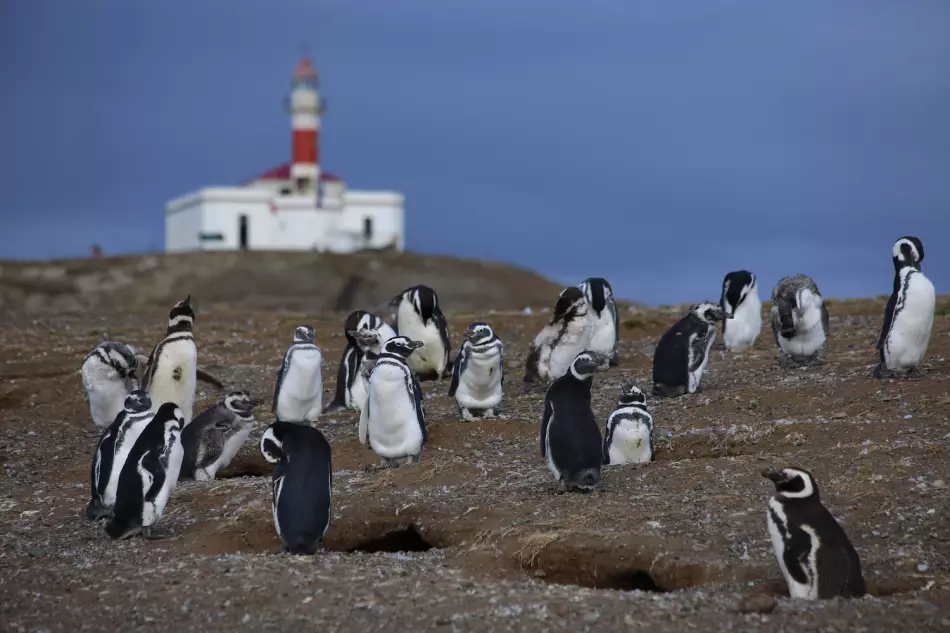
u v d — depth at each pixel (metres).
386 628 11.16
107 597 12.38
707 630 10.74
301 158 142.50
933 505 14.14
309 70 142.38
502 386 23.09
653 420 20.02
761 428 18.44
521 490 16.22
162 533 15.63
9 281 95.88
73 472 20.52
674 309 39.03
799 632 10.59
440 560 13.80
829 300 39.16
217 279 99.88
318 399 21.66
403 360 18.11
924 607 11.05
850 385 20.91
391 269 104.94
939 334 26.92
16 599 12.49
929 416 18.16
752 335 27.56
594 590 12.29
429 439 20.19
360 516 15.62
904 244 21.17
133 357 23.05
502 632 10.92
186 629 11.39
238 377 29.16
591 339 26.38
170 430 15.43
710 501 14.96
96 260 103.69
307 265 102.94
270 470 20.56
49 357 32.59
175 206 143.12
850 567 11.60
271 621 11.45
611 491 15.78
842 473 15.69
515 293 103.44
